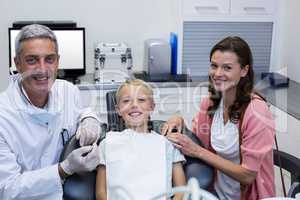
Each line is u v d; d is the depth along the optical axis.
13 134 1.49
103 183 1.41
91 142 1.52
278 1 3.24
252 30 3.28
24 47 1.43
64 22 3.08
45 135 1.55
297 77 3.06
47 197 1.44
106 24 3.24
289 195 1.59
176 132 1.59
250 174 1.57
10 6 3.08
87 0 3.17
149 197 1.25
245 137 1.59
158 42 3.08
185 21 3.18
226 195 1.64
